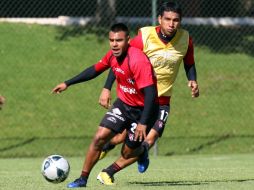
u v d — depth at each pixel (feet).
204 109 187.52
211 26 237.45
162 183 88.63
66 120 178.09
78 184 81.51
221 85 202.90
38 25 230.07
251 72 212.02
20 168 126.72
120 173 108.06
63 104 186.39
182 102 190.19
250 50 226.99
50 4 234.99
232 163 133.39
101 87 195.52
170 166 127.13
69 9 236.43
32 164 136.15
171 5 89.40
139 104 80.43
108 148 93.50
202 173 106.22
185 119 181.16
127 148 84.48
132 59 77.20
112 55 80.48
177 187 81.00
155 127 92.43
